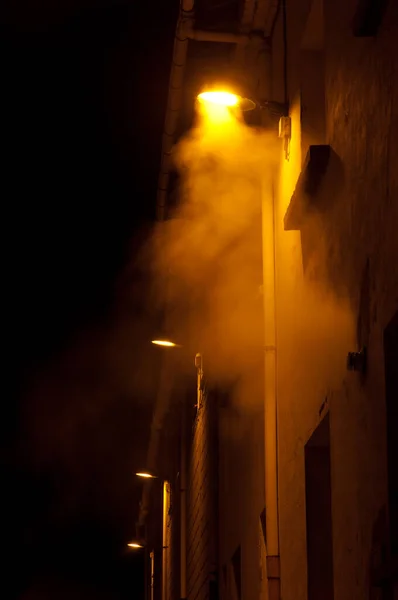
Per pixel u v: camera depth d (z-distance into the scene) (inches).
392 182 214.8
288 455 351.9
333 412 278.4
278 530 369.4
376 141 229.0
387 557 216.7
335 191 277.3
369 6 226.1
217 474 559.5
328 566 313.1
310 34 322.7
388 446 218.4
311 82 327.9
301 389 328.5
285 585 355.3
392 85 214.2
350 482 255.9
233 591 494.9
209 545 574.2
